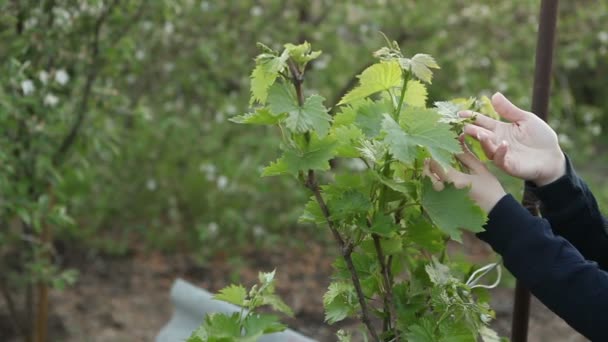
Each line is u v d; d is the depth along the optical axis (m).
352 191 1.13
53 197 3.46
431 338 1.16
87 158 4.02
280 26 4.69
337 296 1.27
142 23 3.53
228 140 4.94
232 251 4.99
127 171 5.09
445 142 1.07
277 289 4.48
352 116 1.18
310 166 1.08
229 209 4.86
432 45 4.88
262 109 1.09
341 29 4.93
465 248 5.08
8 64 2.66
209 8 4.45
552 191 1.31
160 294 4.51
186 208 5.23
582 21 5.00
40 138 2.84
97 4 2.66
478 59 4.91
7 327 3.85
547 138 1.29
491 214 1.18
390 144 1.05
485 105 1.41
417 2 4.79
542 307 4.14
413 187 1.14
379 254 1.21
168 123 4.24
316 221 1.20
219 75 4.58
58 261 4.70
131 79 4.17
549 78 1.49
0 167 2.66
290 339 1.80
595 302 1.13
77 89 3.08
